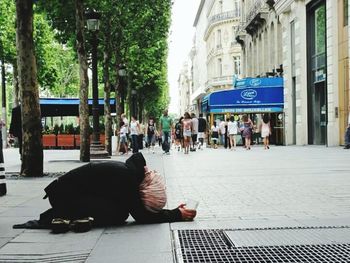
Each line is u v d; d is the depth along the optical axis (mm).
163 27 29312
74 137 36188
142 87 55938
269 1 34844
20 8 11758
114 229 5438
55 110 39812
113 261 4086
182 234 5094
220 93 32125
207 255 4246
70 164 16016
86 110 17047
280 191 8531
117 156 22891
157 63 44156
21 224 5621
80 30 16812
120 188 5586
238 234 5031
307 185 9305
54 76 44156
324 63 26125
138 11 26625
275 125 33125
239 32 49562
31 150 11953
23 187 9773
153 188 5707
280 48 34781
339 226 5383
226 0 73375
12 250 4535
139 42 29797
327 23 24688
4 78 40500
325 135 26594
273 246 4504
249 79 32438
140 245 4637
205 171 12992
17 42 11859
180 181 10562
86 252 4410
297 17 28891
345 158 16312
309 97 28609
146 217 5703
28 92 11883
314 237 4859
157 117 92812
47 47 41969
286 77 31438
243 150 26219
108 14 24359
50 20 21234
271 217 6055
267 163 15227
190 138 25141
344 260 4035
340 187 8922
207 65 87375
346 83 22953
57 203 5543
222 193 8461
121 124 26234
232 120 27828
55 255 4355
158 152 27594
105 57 24828
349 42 22453
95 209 5531
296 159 16609
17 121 15867
